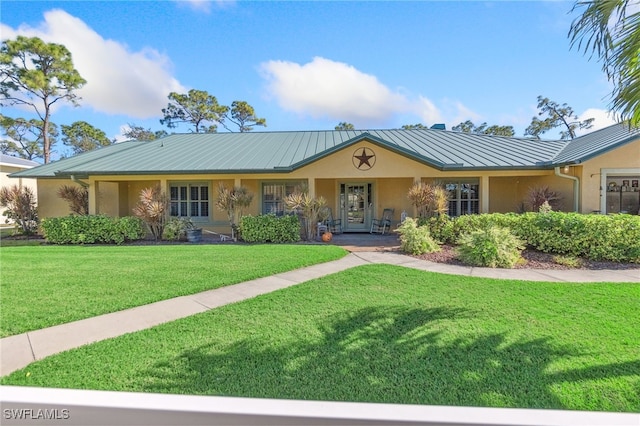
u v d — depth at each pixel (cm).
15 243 1269
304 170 1320
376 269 764
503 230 873
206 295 579
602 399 287
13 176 1412
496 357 359
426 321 457
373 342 397
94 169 1346
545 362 347
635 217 884
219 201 1300
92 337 412
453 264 830
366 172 1294
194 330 432
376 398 292
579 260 842
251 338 409
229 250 1027
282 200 1512
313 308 511
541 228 945
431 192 1160
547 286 623
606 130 1373
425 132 1772
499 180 1472
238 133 1914
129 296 566
